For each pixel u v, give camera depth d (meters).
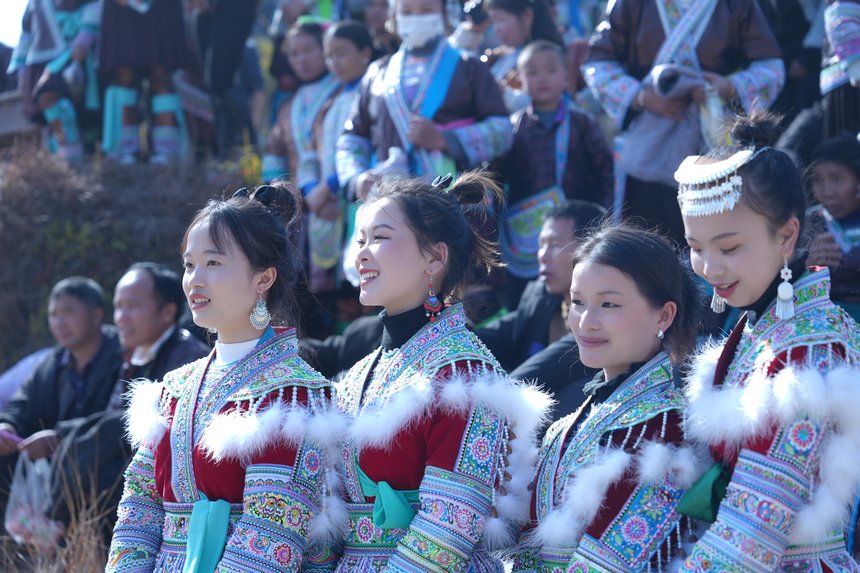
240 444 4.50
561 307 7.56
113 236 11.92
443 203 4.80
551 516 4.31
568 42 12.99
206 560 4.54
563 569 4.31
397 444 4.45
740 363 4.11
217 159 13.80
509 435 4.57
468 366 4.48
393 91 9.36
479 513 4.36
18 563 8.19
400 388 4.49
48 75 13.30
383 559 4.52
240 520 4.57
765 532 3.77
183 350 8.72
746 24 8.50
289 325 5.05
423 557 4.26
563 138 9.48
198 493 4.70
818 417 3.79
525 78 9.59
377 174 8.88
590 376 6.57
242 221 4.80
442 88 9.29
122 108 13.17
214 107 13.92
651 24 8.57
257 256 4.81
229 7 13.18
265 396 4.67
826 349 3.88
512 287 9.48
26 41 14.07
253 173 12.56
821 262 7.27
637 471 4.16
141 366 8.80
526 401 4.52
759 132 4.17
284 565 4.49
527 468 4.71
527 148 9.48
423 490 4.36
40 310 11.63
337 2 13.09
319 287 10.23
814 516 3.83
